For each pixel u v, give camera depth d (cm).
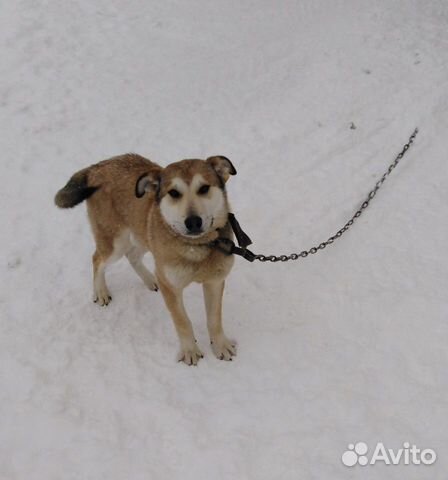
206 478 218
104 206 247
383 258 269
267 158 314
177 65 383
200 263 229
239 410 232
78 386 236
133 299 262
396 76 360
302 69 378
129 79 368
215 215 225
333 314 254
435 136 315
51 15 420
